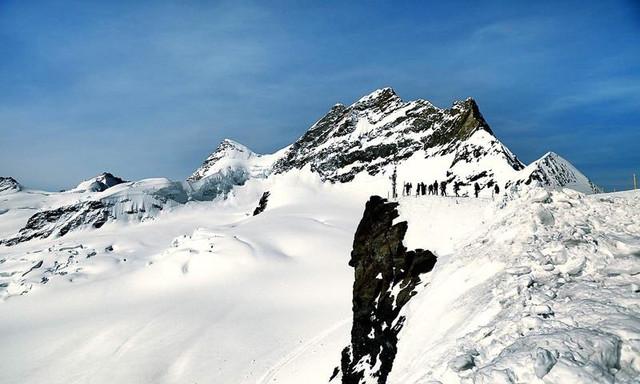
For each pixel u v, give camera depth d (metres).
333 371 52.53
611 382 11.89
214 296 112.44
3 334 106.69
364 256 54.03
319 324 84.81
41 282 142.25
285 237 156.25
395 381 25.06
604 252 21.30
